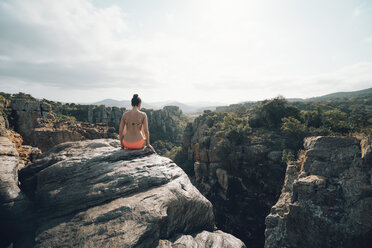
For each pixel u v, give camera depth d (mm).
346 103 122250
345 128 37906
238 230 43938
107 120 120750
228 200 51688
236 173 51562
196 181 65062
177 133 160125
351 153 18219
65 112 110500
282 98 56031
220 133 58688
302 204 18484
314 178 18797
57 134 15258
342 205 16672
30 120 27625
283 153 39000
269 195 43812
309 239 17938
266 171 44125
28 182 4020
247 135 53719
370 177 15914
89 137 17156
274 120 55656
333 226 16500
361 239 15188
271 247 21156
